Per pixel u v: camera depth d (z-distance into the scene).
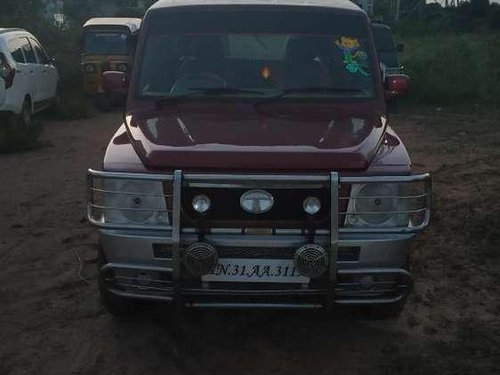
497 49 23.03
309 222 3.81
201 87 4.85
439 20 43.81
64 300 5.05
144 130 4.29
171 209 3.87
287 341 4.46
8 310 4.89
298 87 4.85
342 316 4.78
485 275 5.48
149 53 5.02
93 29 16.59
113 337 4.50
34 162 9.81
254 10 5.07
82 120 14.20
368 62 4.98
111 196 3.93
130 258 3.93
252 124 4.34
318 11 5.10
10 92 11.20
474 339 4.42
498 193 7.89
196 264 3.79
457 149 10.64
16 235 6.48
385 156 4.03
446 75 16.70
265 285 3.92
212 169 3.83
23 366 4.14
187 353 4.31
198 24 5.05
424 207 3.95
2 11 21.38
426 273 5.54
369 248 3.85
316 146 3.97
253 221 3.83
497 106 15.29
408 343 4.41
